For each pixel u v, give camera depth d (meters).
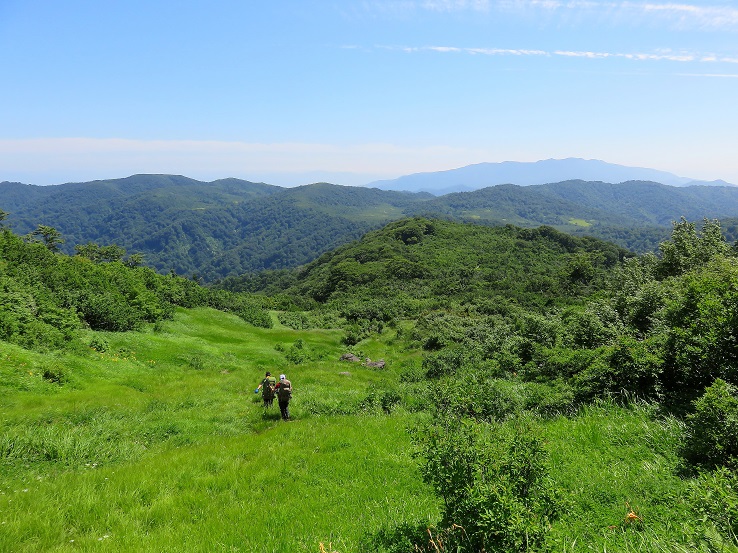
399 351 46.75
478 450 4.62
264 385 16.23
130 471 8.84
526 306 64.94
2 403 13.72
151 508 7.04
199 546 5.61
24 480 8.41
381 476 8.02
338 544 5.30
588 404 9.41
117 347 25.06
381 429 11.41
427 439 5.00
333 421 13.41
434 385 10.68
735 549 3.58
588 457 6.85
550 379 11.27
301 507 6.85
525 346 14.65
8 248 32.06
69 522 6.59
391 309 66.75
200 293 49.41
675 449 6.42
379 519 6.00
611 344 10.93
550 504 4.39
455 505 4.48
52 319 23.20
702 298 8.80
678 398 8.31
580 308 16.80
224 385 20.70
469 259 109.69
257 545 5.54
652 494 5.36
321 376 24.92
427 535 4.96
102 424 12.48
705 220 24.22
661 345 9.31
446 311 64.81
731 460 5.29
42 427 11.56
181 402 16.59
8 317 20.16
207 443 11.75
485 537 4.04
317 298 105.44
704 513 4.15
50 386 16.44
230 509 6.93
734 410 5.70
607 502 5.39
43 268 31.02
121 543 5.86
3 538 5.84
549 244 120.50
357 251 130.88
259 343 38.09
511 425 6.18
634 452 6.70
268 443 10.97
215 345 32.47
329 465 8.86
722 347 7.80
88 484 7.97
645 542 4.29
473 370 15.23
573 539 4.48
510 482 4.39
